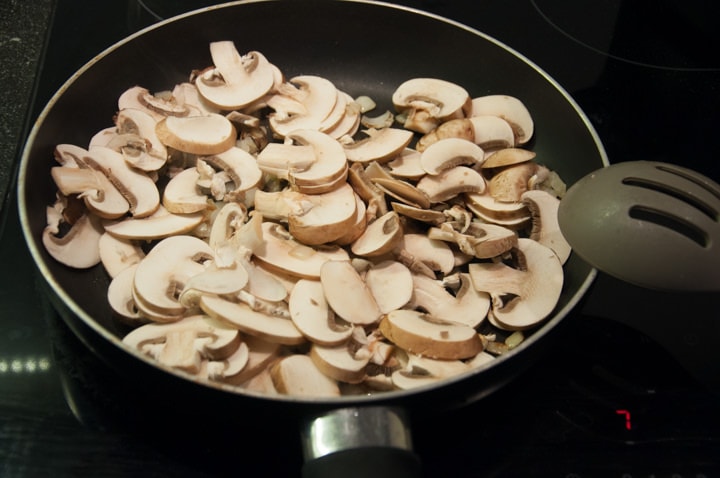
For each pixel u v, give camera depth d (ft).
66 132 1.78
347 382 1.55
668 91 1.99
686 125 1.94
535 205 1.75
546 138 1.90
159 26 1.88
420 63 2.02
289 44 2.02
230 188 1.81
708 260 1.43
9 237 1.70
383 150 1.83
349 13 1.97
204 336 1.55
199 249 1.67
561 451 1.54
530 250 1.70
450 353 1.56
